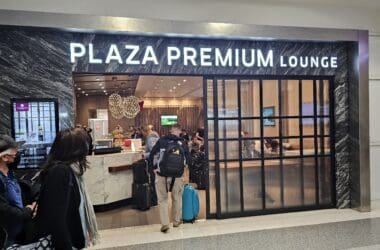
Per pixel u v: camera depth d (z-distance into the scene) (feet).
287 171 16.38
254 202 15.99
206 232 13.61
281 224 14.42
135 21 13.29
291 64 15.78
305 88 16.31
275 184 16.24
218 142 15.52
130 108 32.96
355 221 14.58
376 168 16.67
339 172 16.56
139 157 19.43
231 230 13.78
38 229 6.09
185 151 14.57
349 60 16.28
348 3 15.56
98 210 17.31
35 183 7.70
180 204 14.47
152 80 36.52
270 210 16.07
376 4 15.75
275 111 16.11
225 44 14.99
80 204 6.75
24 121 12.80
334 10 15.94
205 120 15.35
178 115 61.21
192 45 14.61
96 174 17.17
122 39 13.85
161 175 13.88
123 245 12.37
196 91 50.21
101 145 20.03
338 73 16.35
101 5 13.35
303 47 15.89
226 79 15.38
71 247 6.15
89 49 13.48
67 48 13.26
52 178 6.13
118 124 58.08
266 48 15.47
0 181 6.85
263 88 15.85
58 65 13.19
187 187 15.10
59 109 13.17
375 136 16.62
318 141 16.70
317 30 15.25
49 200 6.02
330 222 14.52
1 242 6.43
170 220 15.46
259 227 14.08
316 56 16.05
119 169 18.12
